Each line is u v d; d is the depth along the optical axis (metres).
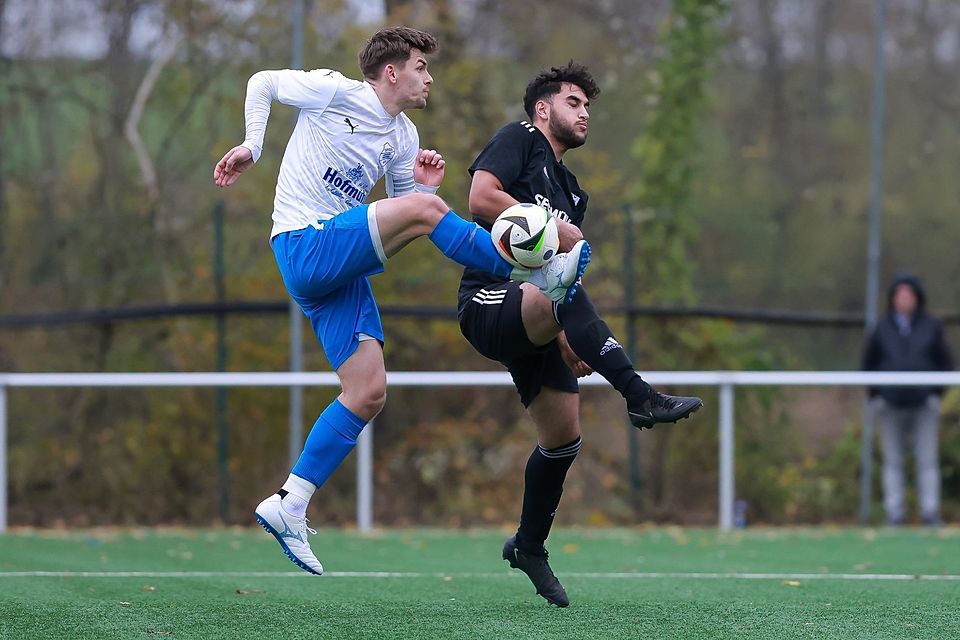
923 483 33.28
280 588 19.53
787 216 41.19
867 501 35.72
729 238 40.66
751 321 36.38
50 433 38.12
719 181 40.91
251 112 15.88
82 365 38.69
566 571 23.17
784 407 37.72
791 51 42.06
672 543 29.12
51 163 39.72
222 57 39.03
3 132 39.66
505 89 40.06
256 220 38.56
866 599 18.08
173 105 39.41
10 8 39.41
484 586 20.03
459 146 38.75
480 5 40.25
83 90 39.72
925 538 29.98
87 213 39.66
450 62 39.22
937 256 41.62
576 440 16.94
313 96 15.82
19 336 39.03
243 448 37.62
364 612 16.47
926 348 33.34
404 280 38.06
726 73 41.50
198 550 27.20
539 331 16.00
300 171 15.89
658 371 37.19
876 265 37.28
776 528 34.16
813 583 20.66
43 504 37.84
